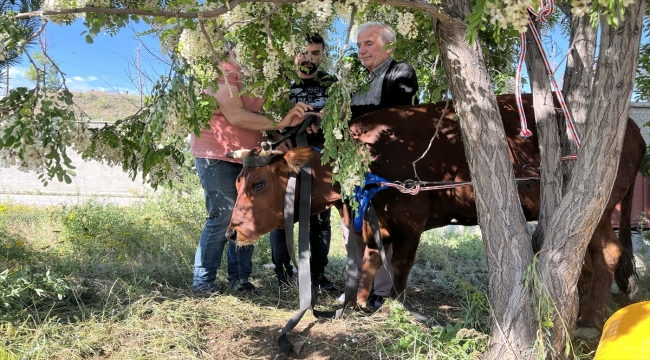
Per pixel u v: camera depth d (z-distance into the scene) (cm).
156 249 567
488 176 271
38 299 382
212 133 422
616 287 465
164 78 269
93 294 408
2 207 804
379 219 364
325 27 393
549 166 285
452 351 292
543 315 259
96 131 349
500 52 394
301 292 339
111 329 351
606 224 340
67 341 329
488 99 271
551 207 283
